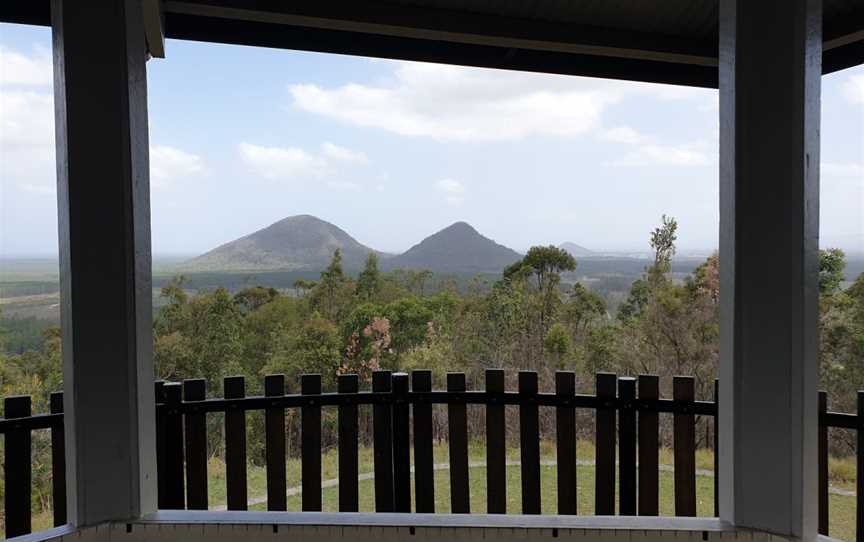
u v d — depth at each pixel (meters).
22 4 2.47
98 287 1.44
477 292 10.52
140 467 1.51
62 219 1.44
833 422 2.45
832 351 7.30
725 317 1.51
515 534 1.52
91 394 1.45
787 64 1.37
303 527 1.52
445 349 10.03
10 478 2.37
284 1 2.54
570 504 2.68
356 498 2.73
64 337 1.47
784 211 1.39
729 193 1.47
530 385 2.70
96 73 1.42
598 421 2.66
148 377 1.56
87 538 1.45
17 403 2.39
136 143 1.49
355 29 2.70
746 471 1.47
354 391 2.75
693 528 1.50
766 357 1.43
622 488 2.65
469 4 2.76
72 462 1.46
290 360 10.09
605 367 9.15
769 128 1.40
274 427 2.69
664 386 7.99
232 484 2.64
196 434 2.62
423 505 2.75
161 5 2.47
